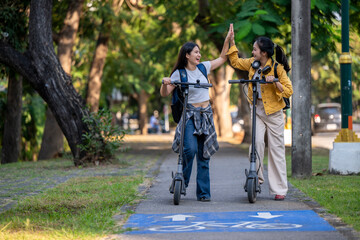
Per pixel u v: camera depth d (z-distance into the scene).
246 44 18.41
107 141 18.38
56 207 9.20
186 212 8.52
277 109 9.57
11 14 19.23
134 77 56.12
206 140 9.56
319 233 6.82
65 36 25.25
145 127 71.94
